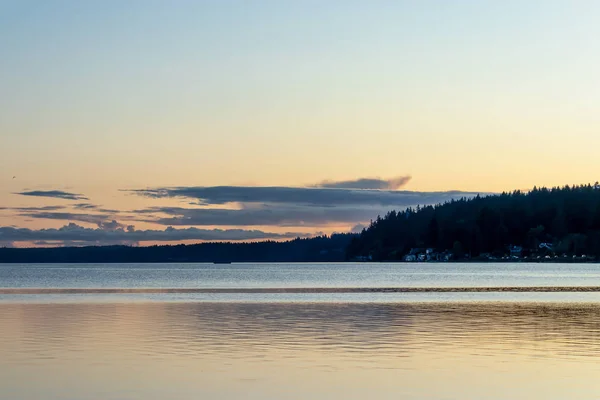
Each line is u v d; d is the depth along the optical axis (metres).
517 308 53.47
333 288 90.62
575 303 59.47
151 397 21.23
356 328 38.19
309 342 32.44
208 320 42.88
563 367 25.72
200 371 25.03
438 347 30.77
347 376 24.12
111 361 27.08
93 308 53.16
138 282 114.31
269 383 23.05
